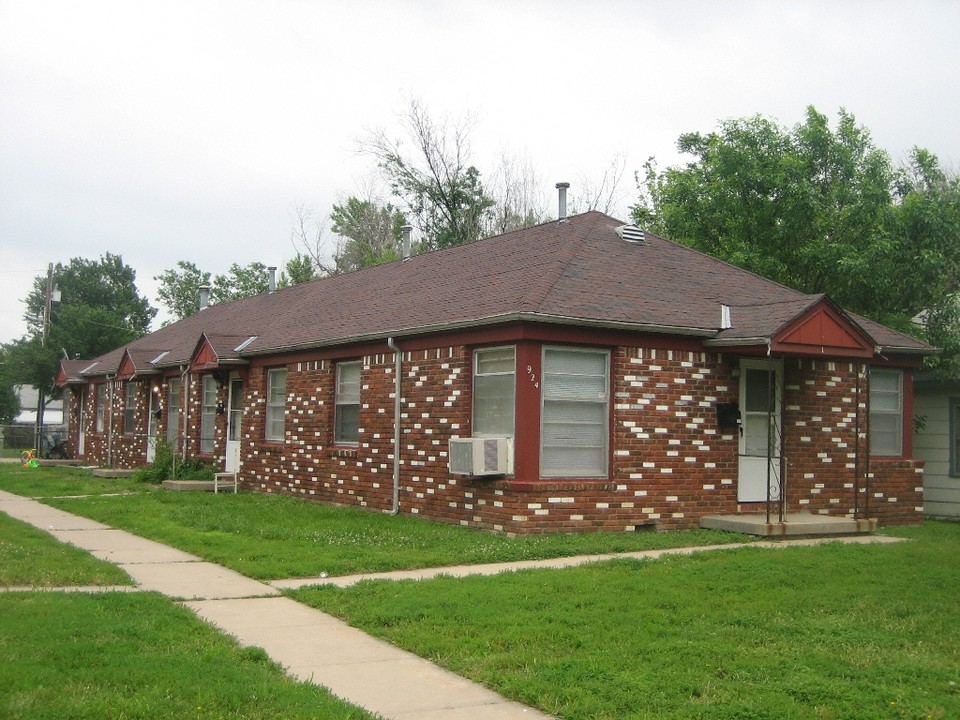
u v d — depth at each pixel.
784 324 14.49
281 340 21.42
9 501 19.11
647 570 10.91
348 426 19.22
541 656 7.28
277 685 6.42
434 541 13.30
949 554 12.56
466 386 15.37
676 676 6.73
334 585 10.03
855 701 6.20
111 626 7.73
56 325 52.81
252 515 16.52
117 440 31.77
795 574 10.71
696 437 15.41
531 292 14.69
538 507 14.07
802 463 16.53
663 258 17.73
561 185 19.66
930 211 20.86
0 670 6.34
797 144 23.73
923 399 20.44
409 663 7.31
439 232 42.66
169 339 32.06
